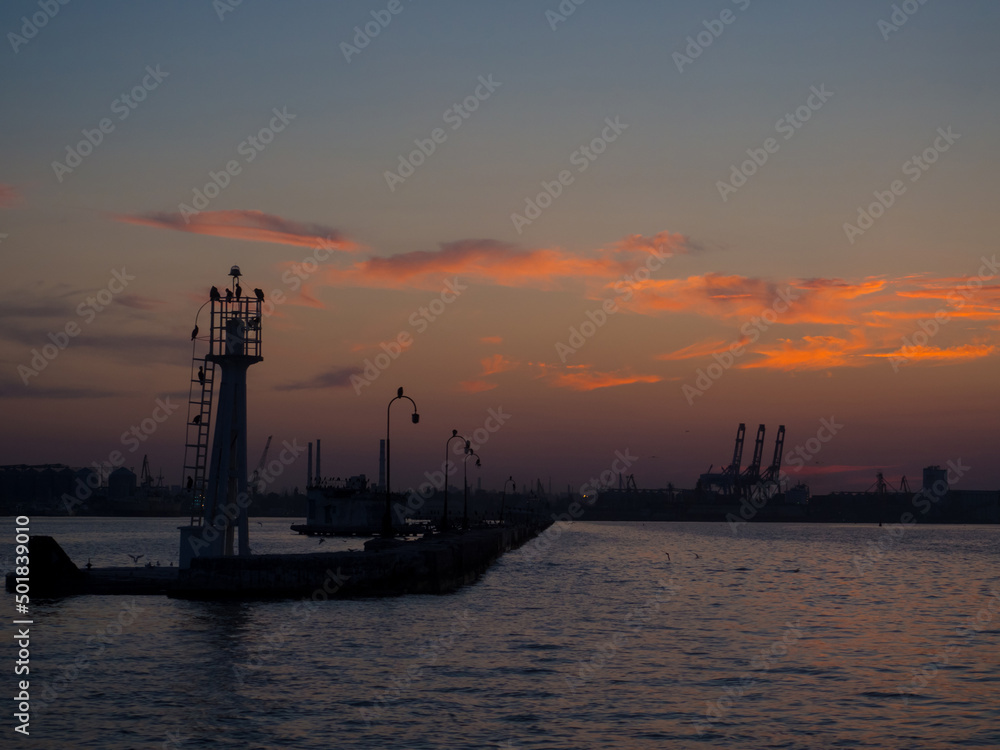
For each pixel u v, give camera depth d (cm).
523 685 3288
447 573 6750
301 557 5662
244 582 5475
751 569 10844
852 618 5688
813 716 2945
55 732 2602
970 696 3266
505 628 4716
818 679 3544
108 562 10375
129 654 3719
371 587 5844
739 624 5212
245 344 5859
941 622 5525
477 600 6128
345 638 4184
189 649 3834
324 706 2911
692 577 9231
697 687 3338
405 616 5000
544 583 7994
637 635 4600
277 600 5488
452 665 3616
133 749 2444
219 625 4472
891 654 4188
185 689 3117
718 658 3966
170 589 5472
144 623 4525
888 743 2655
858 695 3266
